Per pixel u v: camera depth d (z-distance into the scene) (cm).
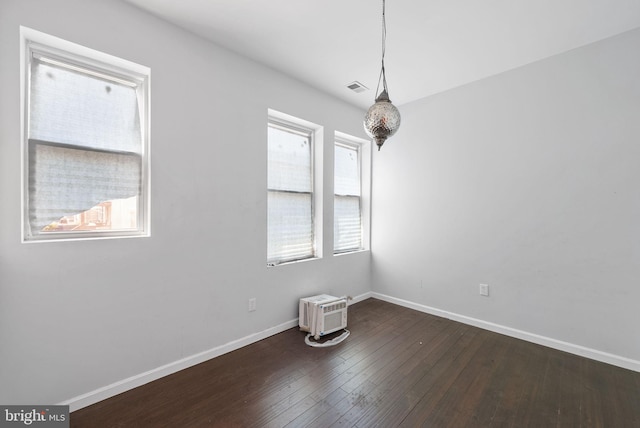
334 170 380
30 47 171
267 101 280
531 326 273
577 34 228
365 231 414
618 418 173
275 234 307
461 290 322
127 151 205
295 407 180
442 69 285
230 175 252
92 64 191
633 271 224
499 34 229
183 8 201
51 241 167
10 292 156
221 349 245
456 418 172
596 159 238
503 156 289
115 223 200
